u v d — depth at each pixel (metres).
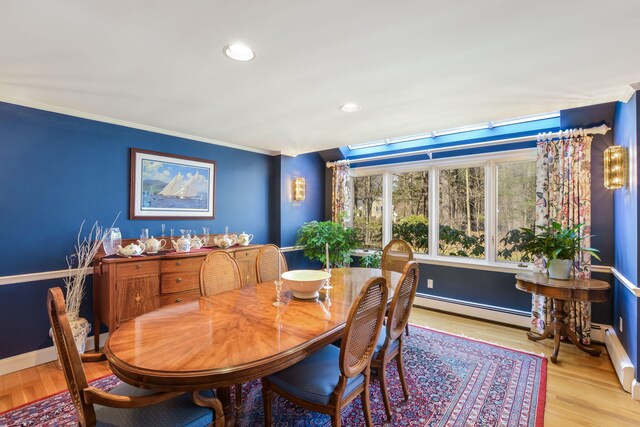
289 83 2.19
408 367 2.64
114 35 1.59
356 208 5.20
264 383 1.72
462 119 3.02
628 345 2.46
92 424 1.18
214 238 3.83
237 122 3.15
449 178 4.26
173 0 1.31
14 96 2.47
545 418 2.00
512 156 3.71
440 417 2.00
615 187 2.63
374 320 1.67
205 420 1.37
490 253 3.88
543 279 2.93
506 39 1.62
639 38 1.59
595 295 2.61
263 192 4.55
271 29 1.54
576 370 2.61
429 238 4.38
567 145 3.22
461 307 4.00
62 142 2.80
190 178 3.69
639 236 2.19
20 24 1.49
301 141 4.00
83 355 1.45
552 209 3.29
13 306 2.58
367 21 1.47
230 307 1.95
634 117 2.23
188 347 1.40
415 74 2.03
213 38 1.62
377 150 4.77
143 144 3.31
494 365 2.68
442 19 1.45
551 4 1.33
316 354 1.85
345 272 3.10
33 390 2.31
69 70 2.00
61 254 2.80
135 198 3.25
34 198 2.66
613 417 2.01
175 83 2.19
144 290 2.82
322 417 2.02
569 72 1.99
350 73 2.02
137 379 1.22
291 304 2.02
